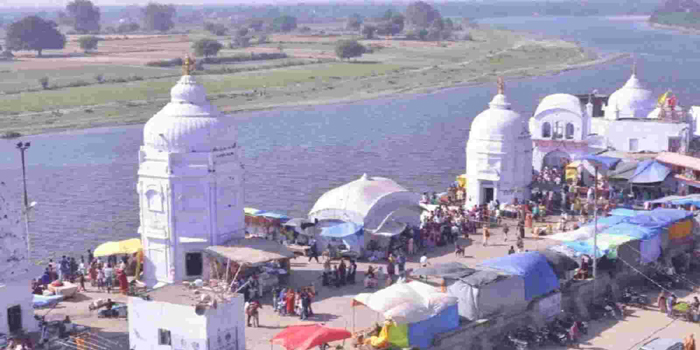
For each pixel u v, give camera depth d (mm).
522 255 62969
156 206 66938
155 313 52188
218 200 66875
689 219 75500
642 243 69688
